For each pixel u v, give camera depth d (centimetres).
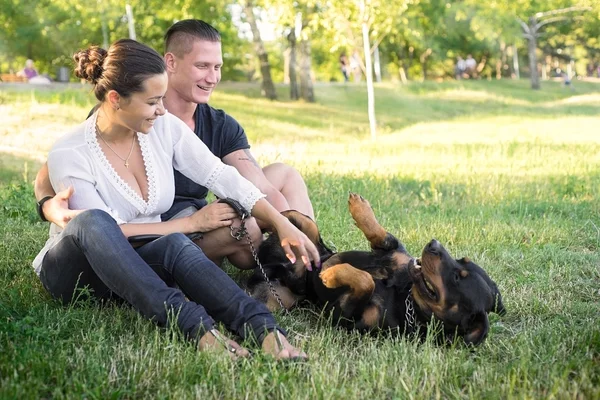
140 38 3002
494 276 539
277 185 545
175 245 385
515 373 340
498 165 1299
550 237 670
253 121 2161
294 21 2375
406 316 404
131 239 399
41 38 2983
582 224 744
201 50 483
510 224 741
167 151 430
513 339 405
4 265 511
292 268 455
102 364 332
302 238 412
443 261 387
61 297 416
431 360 361
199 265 380
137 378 326
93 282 411
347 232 636
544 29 4881
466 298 384
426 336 397
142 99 384
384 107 2891
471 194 942
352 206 439
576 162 1289
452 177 1104
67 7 2578
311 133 2102
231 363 338
